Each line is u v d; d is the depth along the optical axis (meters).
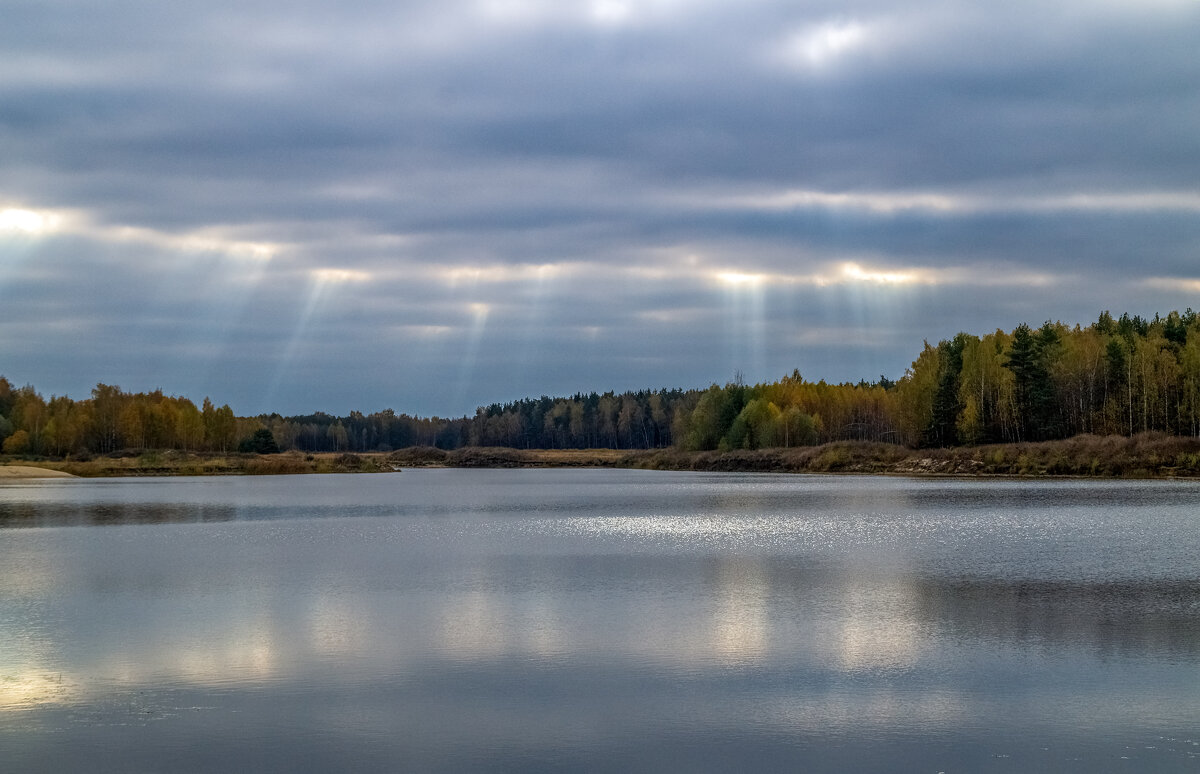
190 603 28.00
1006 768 14.71
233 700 18.17
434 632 23.72
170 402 199.88
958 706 17.64
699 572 33.53
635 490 95.62
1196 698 18.03
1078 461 108.56
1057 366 137.50
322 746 15.74
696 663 20.59
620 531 49.28
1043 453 113.88
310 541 45.69
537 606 27.05
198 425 196.12
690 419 195.88
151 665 20.70
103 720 17.06
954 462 121.25
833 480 113.19
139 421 190.75
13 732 16.47
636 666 20.38
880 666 20.30
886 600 27.64
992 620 24.73
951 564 35.00
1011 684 18.94
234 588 30.73
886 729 16.44
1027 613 25.61
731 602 27.47
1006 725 16.61
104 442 189.62
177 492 97.38
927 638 22.75
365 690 18.77
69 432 184.38
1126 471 103.81
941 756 15.20
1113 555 37.16
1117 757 15.13
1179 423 122.50
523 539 45.72
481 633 23.55
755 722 16.81
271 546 43.41
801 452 148.62
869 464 132.25
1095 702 17.84
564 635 23.27
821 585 30.44
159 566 36.41
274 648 22.16
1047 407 130.88
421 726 16.67
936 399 141.62
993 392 137.88
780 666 20.31
